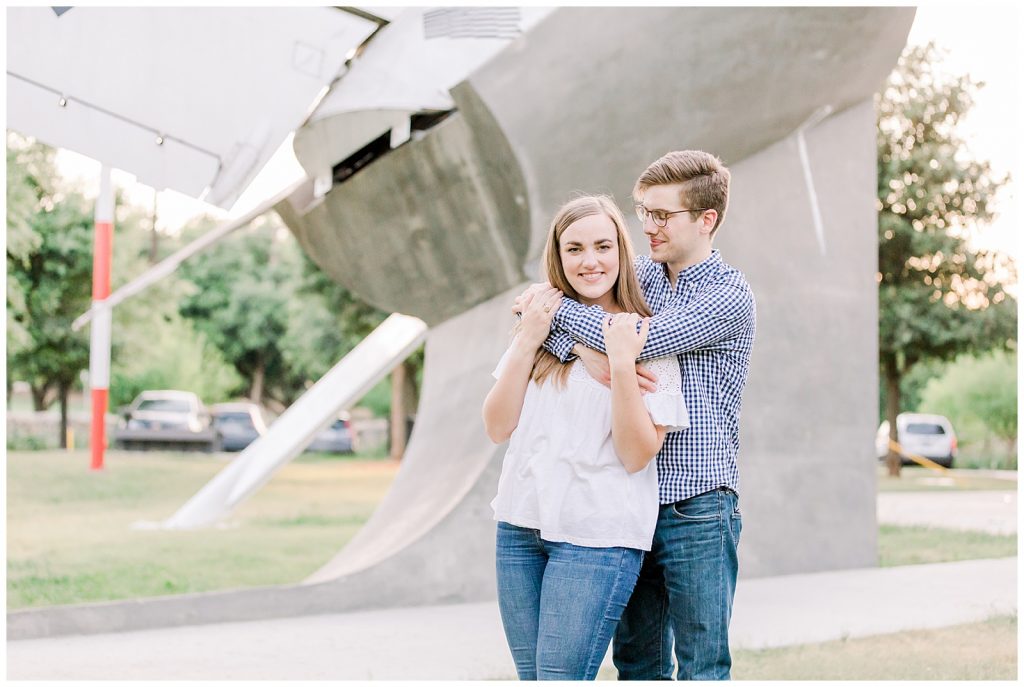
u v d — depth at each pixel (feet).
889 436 67.10
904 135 60.64
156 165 17.40
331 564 21.54
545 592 8.18
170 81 17.33
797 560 23.40
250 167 17.71
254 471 29.07
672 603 8.64
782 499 23.35
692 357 8.64
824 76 22.47
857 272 24.47
